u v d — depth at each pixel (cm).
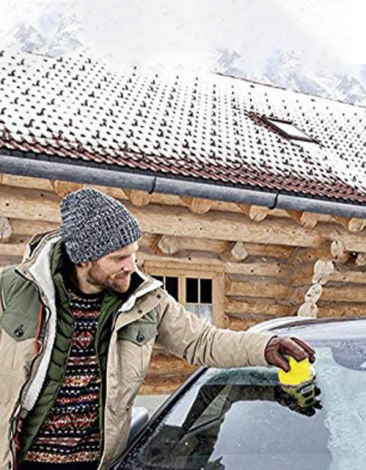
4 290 242
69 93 893
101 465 241
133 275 252
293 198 786
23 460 244
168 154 766
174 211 790
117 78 1052
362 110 1397
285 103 1267
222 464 225
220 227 809
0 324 238
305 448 223
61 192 693
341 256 873
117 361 244
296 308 868
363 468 207
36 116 757
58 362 240
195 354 263
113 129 793
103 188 749
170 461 234
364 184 905
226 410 250
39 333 236
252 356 248
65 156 663
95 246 232
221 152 845
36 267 238
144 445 247
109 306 246
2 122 707
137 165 698
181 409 263
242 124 1023
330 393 239
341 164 968
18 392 235
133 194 727
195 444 239
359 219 846
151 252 802
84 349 244
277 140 991
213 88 1205
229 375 271
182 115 964
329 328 283
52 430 243
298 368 240
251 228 826
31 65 969
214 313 832
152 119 889
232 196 750
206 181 734
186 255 816
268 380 258
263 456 225
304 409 236
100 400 243
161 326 266
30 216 725
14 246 729
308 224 832
